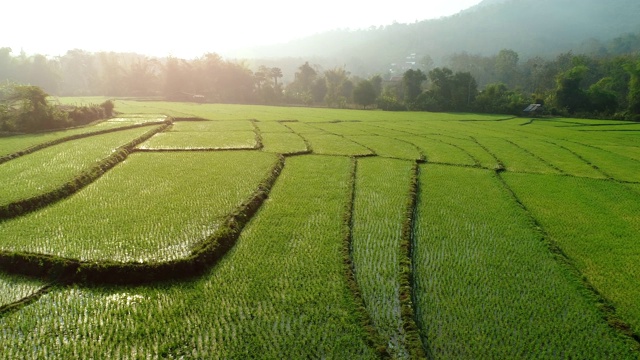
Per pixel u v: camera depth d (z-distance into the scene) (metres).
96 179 22.00
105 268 12.62
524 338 10.44
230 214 17.05
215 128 40.47
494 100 76.00
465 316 11.26
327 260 14.04
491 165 28.70
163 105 63.72
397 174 25.45
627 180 25.81
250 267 13.55
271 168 24.78
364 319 10.88
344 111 71.56
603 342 10.39
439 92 80.94
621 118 63.47
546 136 43.66
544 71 103.12
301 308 11.40
